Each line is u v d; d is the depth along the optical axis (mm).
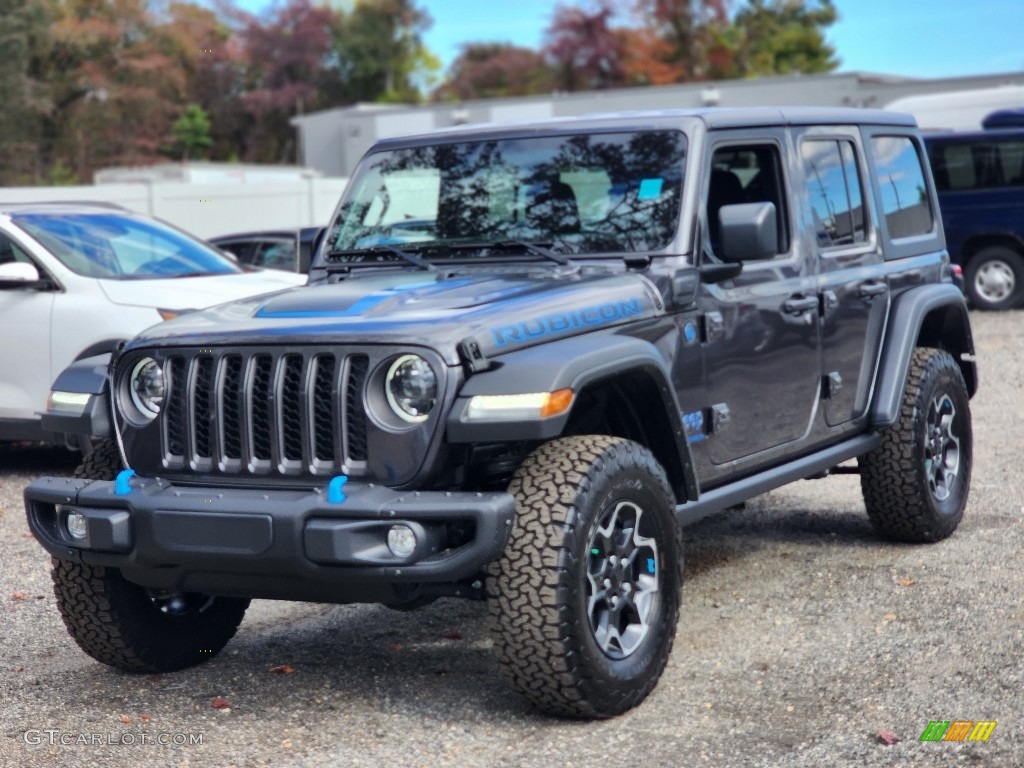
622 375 4434
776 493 7824
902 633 5023
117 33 46375
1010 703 4270
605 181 5082
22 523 7574
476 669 4840
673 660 4824
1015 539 6422
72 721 4418
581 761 3928
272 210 25859
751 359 5234
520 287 4551
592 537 4094
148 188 23422
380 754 4047
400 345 4035
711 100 34656
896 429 6156
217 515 4062
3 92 42250
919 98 23812
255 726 4336
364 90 75750
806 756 3912
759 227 4641
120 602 4699
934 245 6848
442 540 3990
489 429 3924
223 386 4262
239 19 69750
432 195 5348
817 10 76938
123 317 8375
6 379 8633
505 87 74062
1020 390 11109
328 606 5816
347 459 4082
